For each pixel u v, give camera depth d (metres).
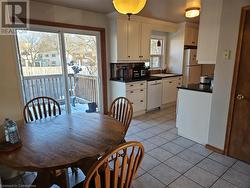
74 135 1.57
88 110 4.14
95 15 3.68
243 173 2.07
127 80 3.88
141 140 2.91
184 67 5.11
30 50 3.09
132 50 4.05
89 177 0.96
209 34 2.48
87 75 4.00
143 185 1.88
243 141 2.27
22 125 1.82
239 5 2.08
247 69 2.12
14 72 2.02
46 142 1.44
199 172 2.09
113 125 1.82
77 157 1.21
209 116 2.59
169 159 2.36
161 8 3.35
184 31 4.83
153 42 5.09
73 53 3.63
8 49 1.94
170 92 4.85
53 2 2.98
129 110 2.08
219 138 2.50
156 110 4.62
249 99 2.14
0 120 1.97
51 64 3.40
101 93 4.14
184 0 2.87
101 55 3.94
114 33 3.77
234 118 2.31
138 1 1.57
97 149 1.32
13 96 2.04
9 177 2.01
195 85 3.07
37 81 3.32
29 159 1.19
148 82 4.22
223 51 2.29
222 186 1.86
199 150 2.59
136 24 3.99
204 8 2.51
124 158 1.07
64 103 3.74
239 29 2.11
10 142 1.38
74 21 3.42
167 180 1.96
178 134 3.12
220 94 2.40
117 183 1.12
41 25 3.03
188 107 2.87
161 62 5.40
